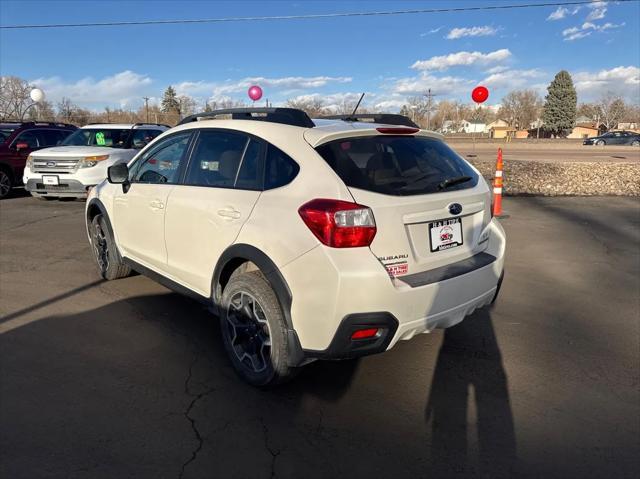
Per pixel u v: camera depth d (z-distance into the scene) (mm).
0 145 11602
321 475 2607
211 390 3385
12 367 3611
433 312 3113
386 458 2752
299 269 2949
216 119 3971
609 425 3076
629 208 10469
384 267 2918
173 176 4168
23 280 5531
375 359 3879
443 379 3596
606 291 5492
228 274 3592
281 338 3111
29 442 2793
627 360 3914
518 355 3977
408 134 3547
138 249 4633
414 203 3082
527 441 2914
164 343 4047
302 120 3424
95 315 4578
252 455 2750
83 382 3434
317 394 3377
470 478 2605
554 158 23016
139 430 2932
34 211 9953
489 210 3787
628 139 39531
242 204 3361
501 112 110875
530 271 6195
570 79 81688
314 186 3016
